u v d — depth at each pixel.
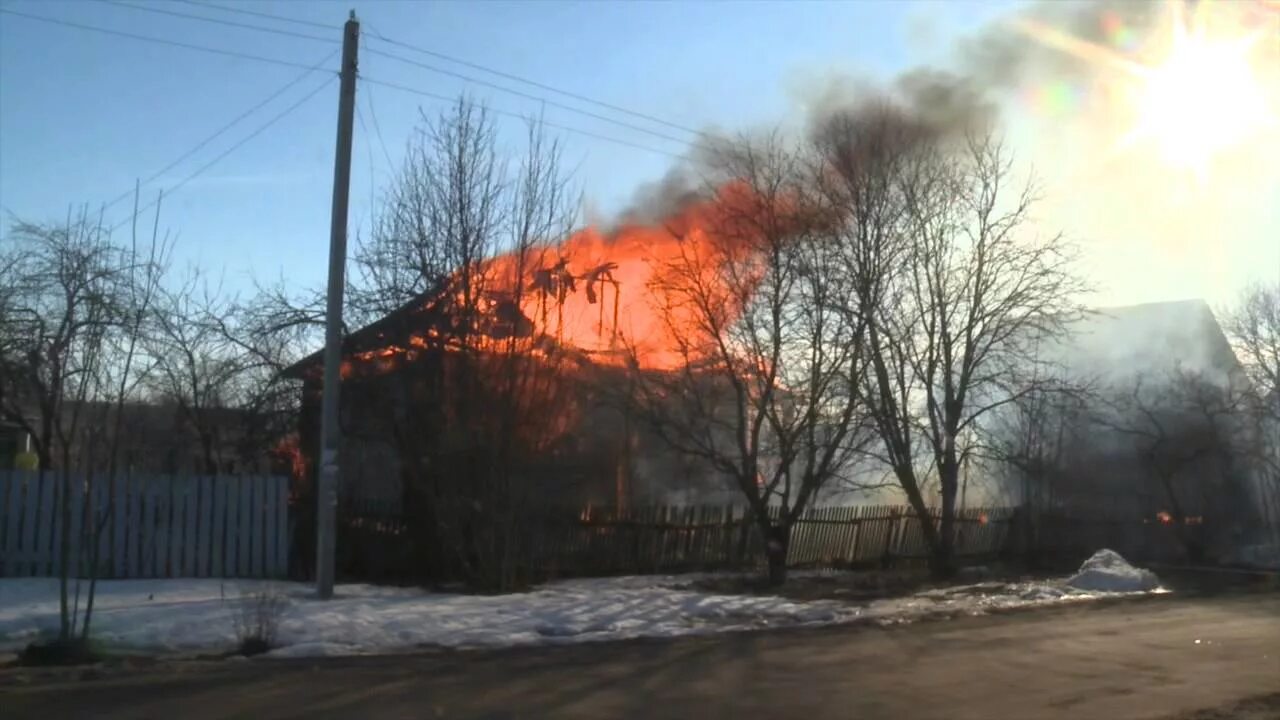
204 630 12.91
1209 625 16.81
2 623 12.76
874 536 28.08
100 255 19.52
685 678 11.30
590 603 16.62
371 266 20.58
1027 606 19.42
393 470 23.11
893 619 17.05
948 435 25.38
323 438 16.41
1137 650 13.98
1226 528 37.25
